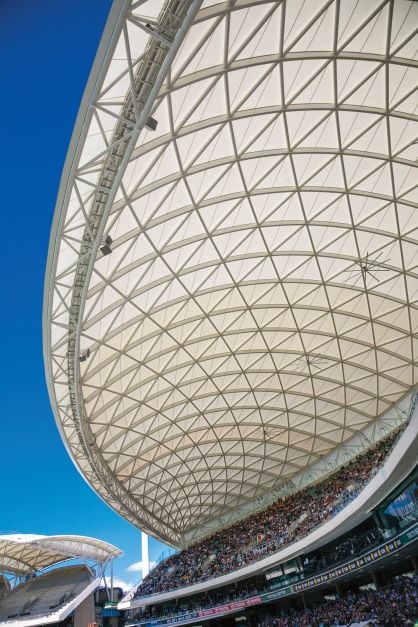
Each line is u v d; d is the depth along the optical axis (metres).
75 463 38.09
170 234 23.55
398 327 31.39
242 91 18.12
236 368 35.22
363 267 27.39
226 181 22.00
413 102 19.50
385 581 34.09
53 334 25.23
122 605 66.94
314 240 26.05
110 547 66.06
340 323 31.73
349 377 35.66
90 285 23.56
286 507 45.28
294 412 39.59
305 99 19.06
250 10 15.16
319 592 41.53
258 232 25.14
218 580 43.62
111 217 20.70
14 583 68.88
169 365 33.06
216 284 27.92
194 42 15.45
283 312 31.03
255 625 46.69
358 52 17.44
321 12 15.85
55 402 29.86
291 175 22.48
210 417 39.62
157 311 28.20
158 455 42.06
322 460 44.50
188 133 18.77
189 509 52.12
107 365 30.27
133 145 15.61
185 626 52.22
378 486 24.97
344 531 33.12
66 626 56.03
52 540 60.56
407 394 36.19
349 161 22.08
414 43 17.19
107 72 15.10
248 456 45.06
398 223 25.00
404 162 21.81
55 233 19.44
